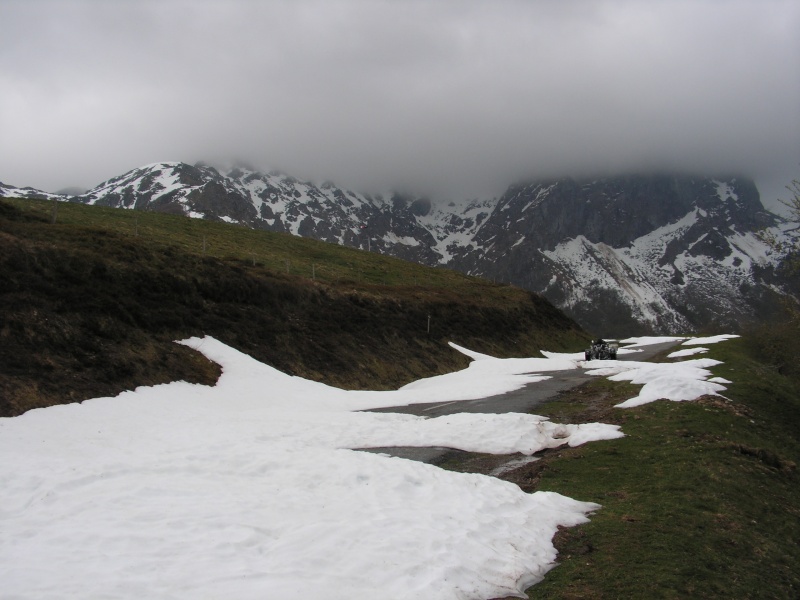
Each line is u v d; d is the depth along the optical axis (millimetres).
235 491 12945
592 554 10828
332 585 8477
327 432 21344
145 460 15258
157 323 32938
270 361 36781
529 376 43094
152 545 9547
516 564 10055
